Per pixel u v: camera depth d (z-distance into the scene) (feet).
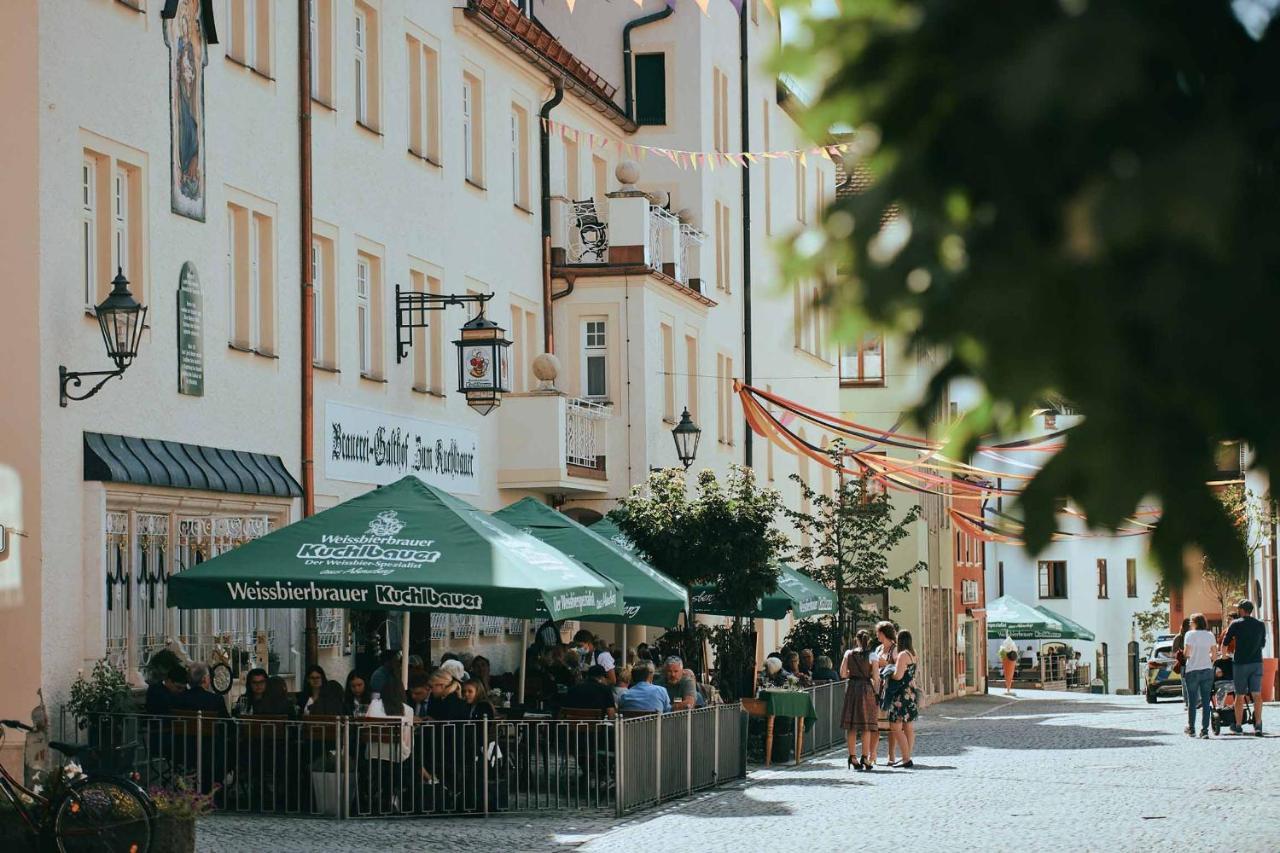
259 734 57.47
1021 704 167.22
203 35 69.56
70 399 58.29
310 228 77.77
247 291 72.84
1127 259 9.80
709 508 91.81
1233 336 9.63
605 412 106.32
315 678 63.67
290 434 75.66
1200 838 54.70
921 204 10.52
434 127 92.79
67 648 57.41
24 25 57.36
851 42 10.96
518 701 80.69
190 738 57.21
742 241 138.31
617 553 78.64
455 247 94.43
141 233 64.08
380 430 84.33
